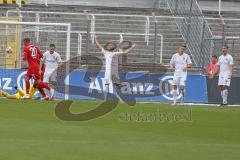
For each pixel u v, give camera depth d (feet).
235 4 469.98
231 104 294.05
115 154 119.44
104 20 384.06
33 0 431.02
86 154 118.32
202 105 277.44
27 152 118.62
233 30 401.08
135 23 387.14
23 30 302.45
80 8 420.36
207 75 297.74
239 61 351.67
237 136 158.20
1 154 115.03
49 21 375.86
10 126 163.12
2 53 295.48
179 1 404.16
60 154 117.39
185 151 127.03
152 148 130.00
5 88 285.64
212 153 125.49
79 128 164.25
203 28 330.54
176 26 380.17
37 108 222.28
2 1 416.67
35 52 267.80
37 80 269.23
